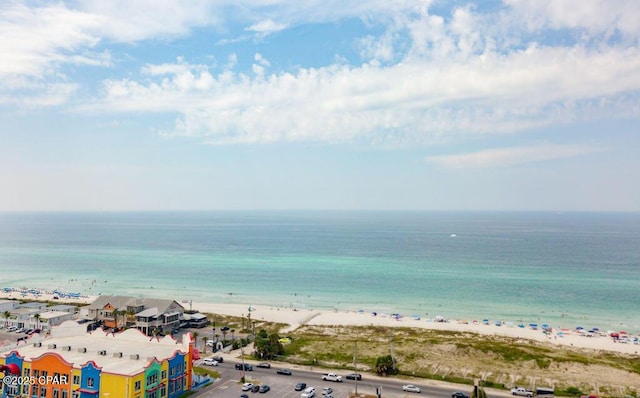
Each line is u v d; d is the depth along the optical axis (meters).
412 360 124.38
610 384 108.19
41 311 169.88
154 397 89.88
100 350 98.44
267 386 100.69
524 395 99.69
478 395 86.19
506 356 127.19
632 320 192.50
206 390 100.44
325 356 128.38
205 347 136.88
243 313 196.50
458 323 182.25
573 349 144.62
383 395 98.69
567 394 101.69
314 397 96.75
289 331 164.25
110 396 85.00
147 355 96.50
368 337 153.50
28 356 94.31
